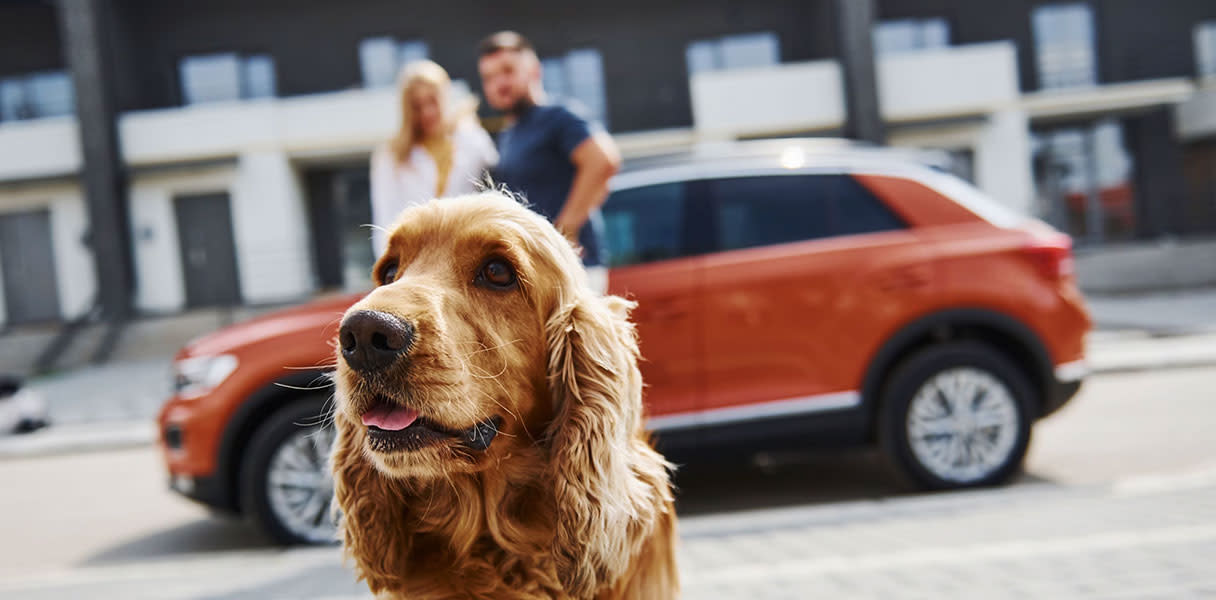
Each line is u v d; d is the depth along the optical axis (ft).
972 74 56.13
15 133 55.06
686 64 62.80
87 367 47.91
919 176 14.48
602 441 4.90
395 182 11.98
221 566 12.07
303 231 57.31
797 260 13.71
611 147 11.37
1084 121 62.34
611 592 5.19
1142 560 9.47
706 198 14.10
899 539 10.98
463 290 5.03
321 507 13.01
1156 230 61.82
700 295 13.44
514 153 11.61
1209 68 63.41
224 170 54.95
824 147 15.02
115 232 53.98
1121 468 15.23
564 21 62.18
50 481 22.07
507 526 5.24
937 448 13.85
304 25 61.16
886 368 13.97
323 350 12.91
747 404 13.46
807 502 14.32
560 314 5.18
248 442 13.17
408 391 4.54
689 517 13.76
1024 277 13.93
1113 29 63.10
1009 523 11.37
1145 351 28.73
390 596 5.48
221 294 56.03
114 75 55.52
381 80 61.77
